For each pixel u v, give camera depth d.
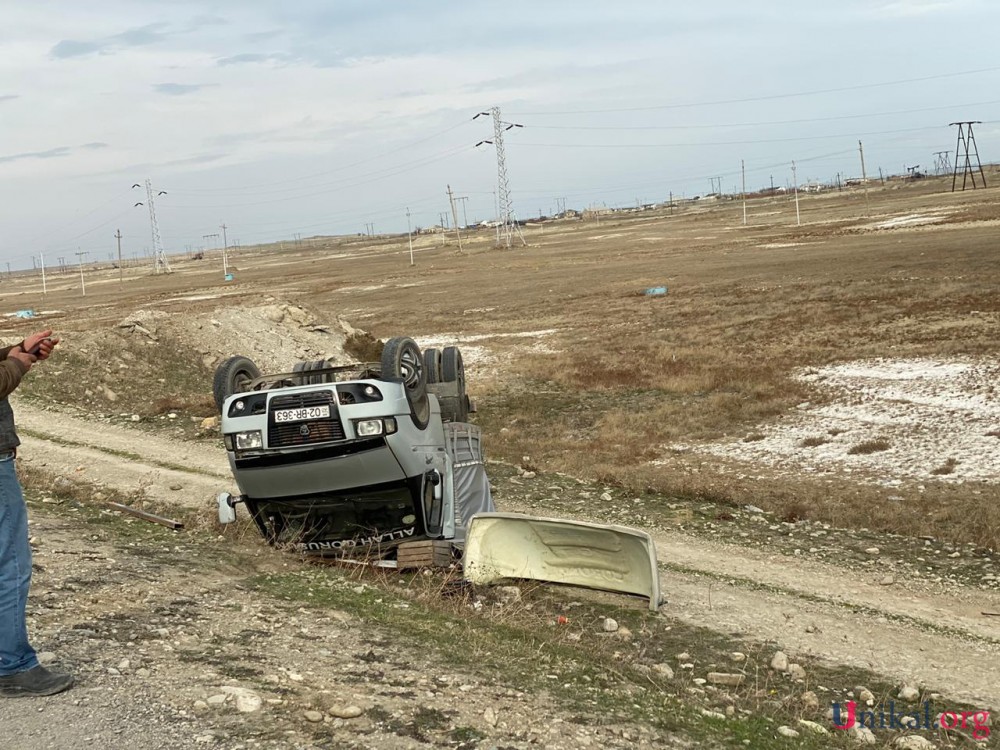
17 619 4.42
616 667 7.16
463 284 83.75
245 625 6.39
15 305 101.12
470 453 12.02
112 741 4.06
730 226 152.00
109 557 8.22
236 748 4.10
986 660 9.05
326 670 5.50
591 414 26.09
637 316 47.38
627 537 9.97
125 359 26.44
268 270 163.38
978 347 28.97
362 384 9.62
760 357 31.94
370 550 10.17
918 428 21.17
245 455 9.72
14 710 4.30
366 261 167.62
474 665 6.06
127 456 18.02
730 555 13.16
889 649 9.26
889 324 35.75
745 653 8.74
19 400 22.89
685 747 5.09
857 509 15.48
